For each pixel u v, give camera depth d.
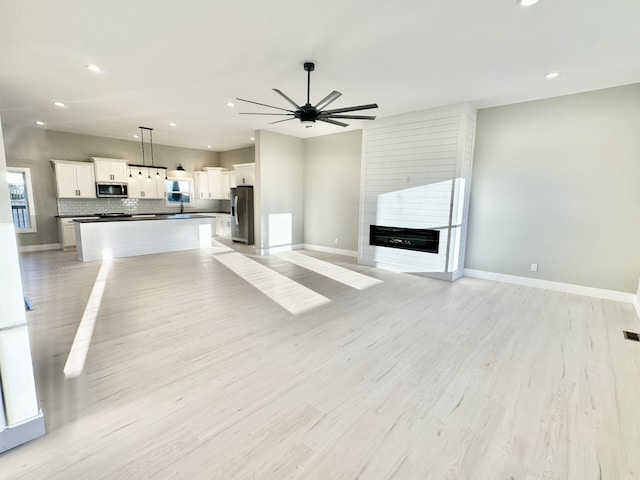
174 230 7.49
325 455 1.67
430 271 5.28
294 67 3.52
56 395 2.12
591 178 4.23
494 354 2.75
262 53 3.18
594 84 3.96
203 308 3.77
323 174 7.44
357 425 1.89
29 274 5.22
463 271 5.46
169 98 4.64
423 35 2.80
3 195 1.55
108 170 7.74
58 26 2.70
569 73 3.62
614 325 3.37
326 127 6.50
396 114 5.40
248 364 2.55
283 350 2.78
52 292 4.29
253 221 8.44
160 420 1.91
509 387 2.28
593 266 4.30
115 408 2.00
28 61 3.39
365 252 6.14
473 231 5.29
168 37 2.89
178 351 2.74
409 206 5.43
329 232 7.48
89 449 1.68
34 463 1.58
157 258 6.65
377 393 2.20
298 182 7.74
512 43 2.93
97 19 2.59
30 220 7.04
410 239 5.48
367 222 6.06
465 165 4.92
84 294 4.22
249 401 2.10
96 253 6.34
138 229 6.89
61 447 1.69
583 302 4.09
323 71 3.63
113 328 3.18
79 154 7.57
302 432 1.83
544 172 4.56
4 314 1.59
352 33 2.79
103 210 8.14
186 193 9.82
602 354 2.76
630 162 3.98
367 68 3.52
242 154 9.75
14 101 4.82
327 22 2.62
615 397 2.17
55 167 7.09
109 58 3.31
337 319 3.49
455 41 2.91
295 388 2.24
